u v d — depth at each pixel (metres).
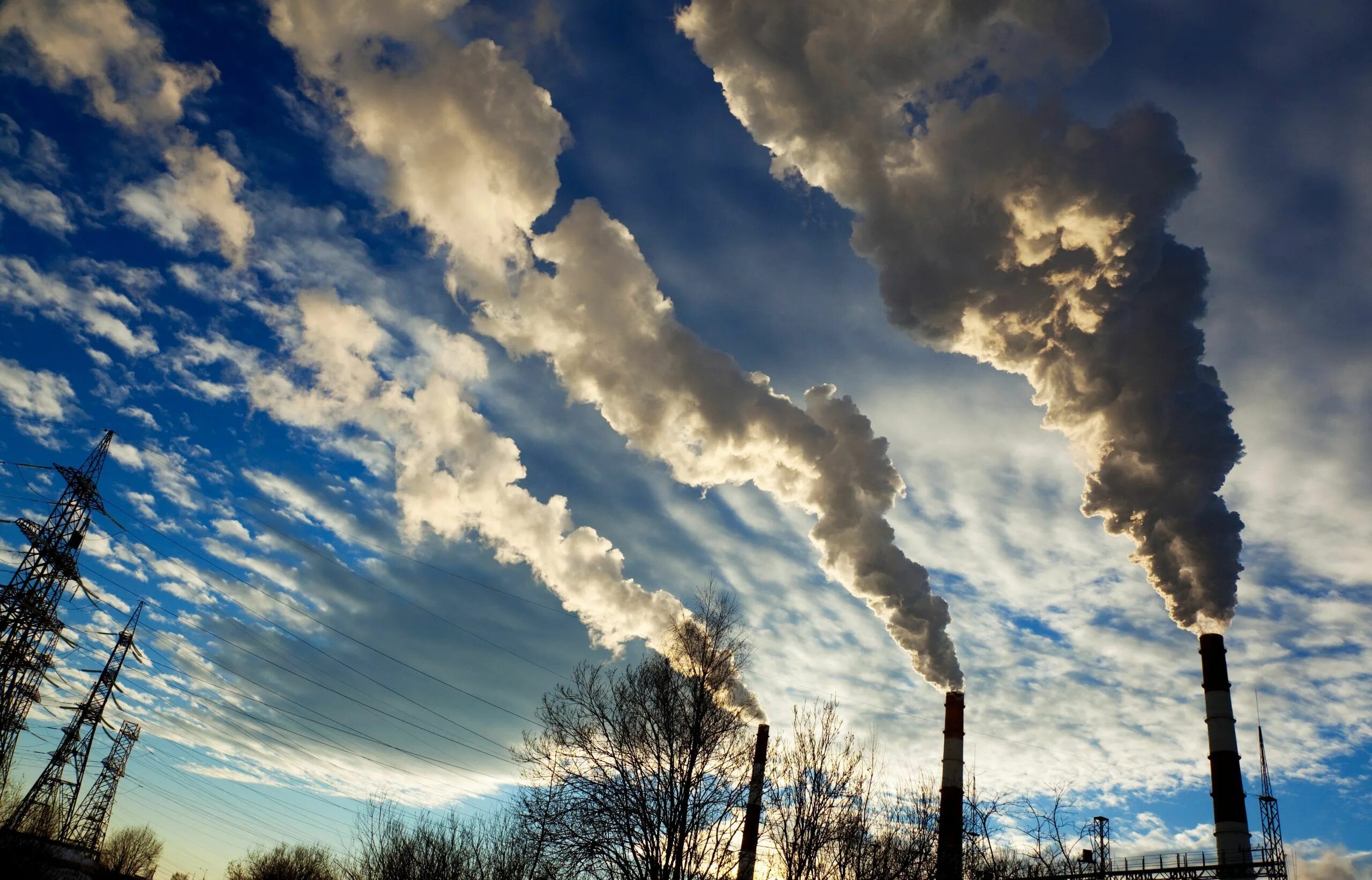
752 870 29.17
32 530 52.12
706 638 31.31
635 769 28.81
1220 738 49.91
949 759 50.81
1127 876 46.03
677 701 29.91
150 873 99.62
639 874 27.08
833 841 26.89
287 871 81.19
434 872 38.22
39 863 56.59
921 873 27.67
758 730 41.19
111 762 79.00
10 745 50.03
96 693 66.50
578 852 27.66
